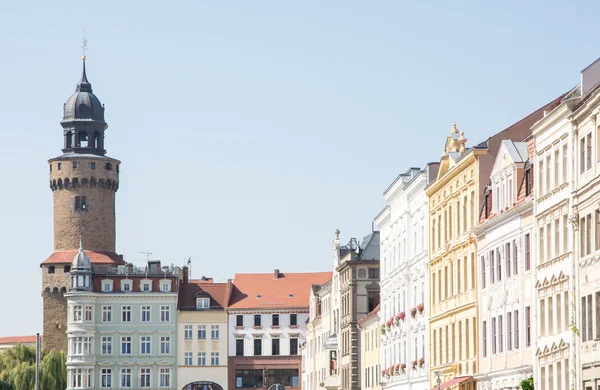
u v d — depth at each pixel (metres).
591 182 73.38
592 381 73.38
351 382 169.75
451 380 105.00
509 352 90.69
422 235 122.31
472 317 101.31
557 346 79.88
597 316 72.69
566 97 80.44
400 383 132.00
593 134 73.44
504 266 91.75
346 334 175.50
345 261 173.38
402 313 130.75
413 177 124.12
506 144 91.81
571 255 77.12
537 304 84.31
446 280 111.50
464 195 104.31
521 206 86.88
